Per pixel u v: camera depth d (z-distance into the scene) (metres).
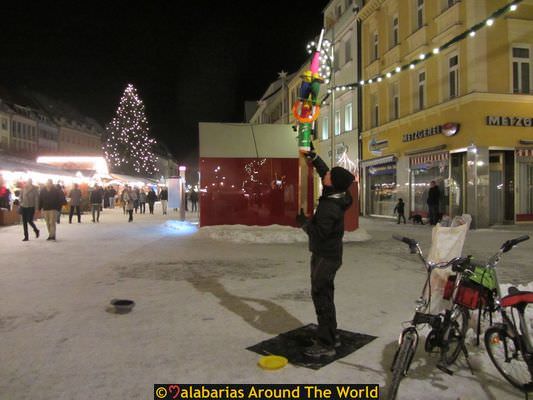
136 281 7.98
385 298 6.76
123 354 4.59
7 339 5.02
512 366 3.93
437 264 4.18
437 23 19.84
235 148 16.55
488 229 16.95
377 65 25.30
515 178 18.05
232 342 4.94
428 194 19.20
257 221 16.34
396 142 23.17
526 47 18.00
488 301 4.04
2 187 19.83
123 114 61.19
